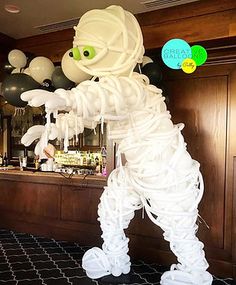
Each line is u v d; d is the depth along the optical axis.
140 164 2.07
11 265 2.94
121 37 1.86
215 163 2.75
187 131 2.85
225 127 2.71
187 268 2.19
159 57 2.93
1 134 6.15
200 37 2.60
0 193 4.29
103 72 1.88
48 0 2.63
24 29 3.24
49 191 3.88
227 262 2.70
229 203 2.69
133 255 3.10
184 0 2.59
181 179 2.05
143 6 2.70
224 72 2.71
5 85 2.74
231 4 2.48
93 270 2.62
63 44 3.23
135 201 2.38
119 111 1.82
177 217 2.08
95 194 3.52
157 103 2.08
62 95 1.64
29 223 4.04
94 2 2.65
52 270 2.84
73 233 3.67
